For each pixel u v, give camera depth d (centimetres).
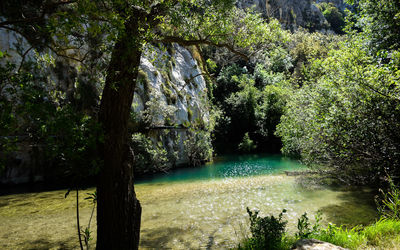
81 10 248
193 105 2530
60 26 253
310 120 880
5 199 1116
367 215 730
